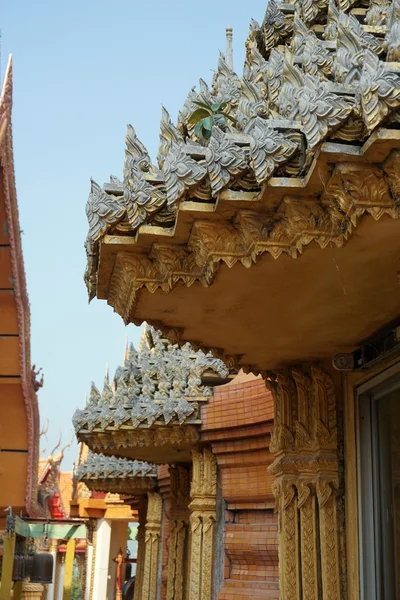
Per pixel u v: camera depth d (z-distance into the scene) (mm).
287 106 3975
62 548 27969
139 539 14328
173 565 10773
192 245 4645
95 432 9492
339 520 6406
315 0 6836
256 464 8203
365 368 6148
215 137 4066
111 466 12852
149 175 4617
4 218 21484
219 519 8867
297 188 3924
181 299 5238
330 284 4922
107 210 4719
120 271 5125
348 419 6484
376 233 4066
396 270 4668
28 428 23797
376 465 6281
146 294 5152
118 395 9477
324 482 6438
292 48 5176
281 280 4867
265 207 4184
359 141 3555
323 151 3533
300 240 4129
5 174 20625
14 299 22359
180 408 8648
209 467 9000
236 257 4457
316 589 6301
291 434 6660
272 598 7582
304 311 5457
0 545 22047
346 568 6289
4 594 14945
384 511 6141
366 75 3334
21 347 22797
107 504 20406
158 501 12812
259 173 3869
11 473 23766
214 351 6359
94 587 20094
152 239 4699
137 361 10133
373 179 3625
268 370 6824
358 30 3801
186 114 6059
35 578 16641
